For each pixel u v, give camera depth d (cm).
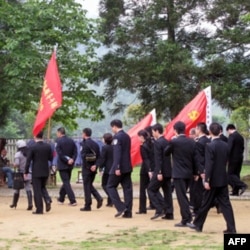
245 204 1578
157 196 1278
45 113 1543
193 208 1312
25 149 1492
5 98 2112
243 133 3719
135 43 2364
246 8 2242
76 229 1153
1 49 2114
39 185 1402
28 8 2095
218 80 2250
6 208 1520
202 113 1548
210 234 1069
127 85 2348
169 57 2222
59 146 1559
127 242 992
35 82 2050
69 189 1564
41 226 1196
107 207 1528
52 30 2114
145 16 2322
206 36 2366
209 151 1044
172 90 2242
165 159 1265
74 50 2203
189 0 2297
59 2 2147
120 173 1305
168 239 1016
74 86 2270
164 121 2542
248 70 2222
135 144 1642
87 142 1468
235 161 1702
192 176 1182
